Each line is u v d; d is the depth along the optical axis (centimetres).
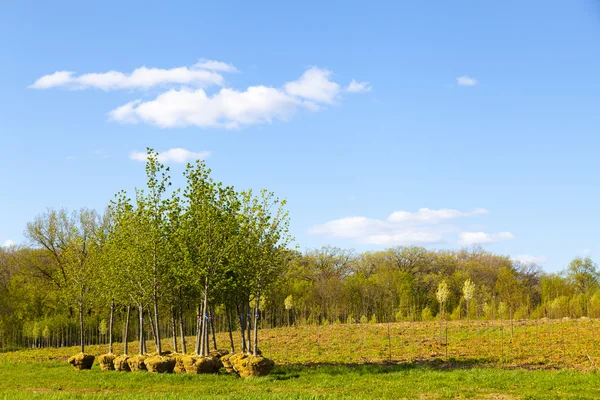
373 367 3127
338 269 9619
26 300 7131
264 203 3422
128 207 3538
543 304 6297
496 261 10169
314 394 2275
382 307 7962
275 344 4647
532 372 2762
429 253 9706
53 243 6656
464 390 2353
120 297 3738
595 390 2308
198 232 3369
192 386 2677
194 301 3834
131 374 3100
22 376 3241
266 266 3381
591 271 7938
